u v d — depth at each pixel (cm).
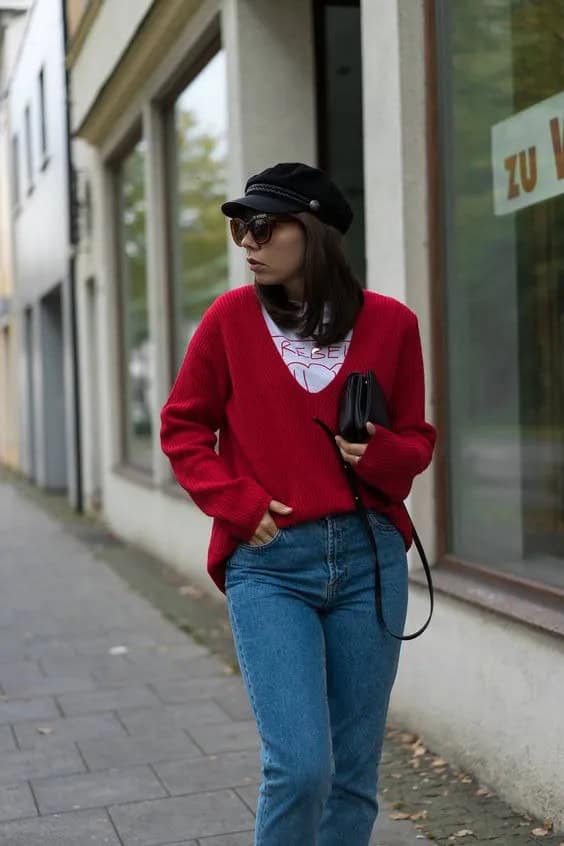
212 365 226
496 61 389
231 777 377
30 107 1549
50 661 550
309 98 594
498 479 384
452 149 407
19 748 413
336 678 225
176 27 708
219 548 225
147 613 666
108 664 542
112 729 435
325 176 223
